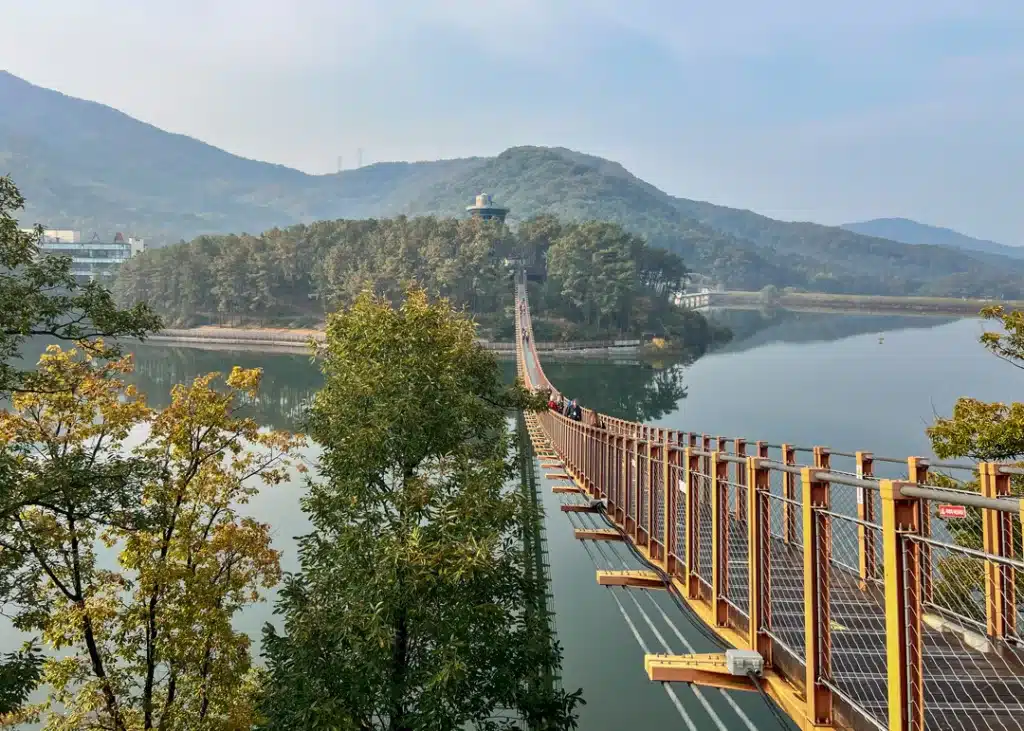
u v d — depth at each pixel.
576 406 34.19
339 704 13.09
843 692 6.66
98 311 14.41
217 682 14.78
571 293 168.12
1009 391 72.50
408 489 15.29
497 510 15.22
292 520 33.12
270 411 69.00
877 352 123.12
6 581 14.29
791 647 7.96
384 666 13.89
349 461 16.27
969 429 15.07
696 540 10.92
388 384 17.38
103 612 14.48
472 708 14.27
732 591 10.27
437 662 13.59
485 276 162.88
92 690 14.84
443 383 17.98
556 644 15.50
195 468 17.05
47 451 16.30
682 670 8.79
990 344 17.62
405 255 165.62
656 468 13.95
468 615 13.53
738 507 14.15
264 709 14.43
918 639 5.65
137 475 14.88
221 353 138.75
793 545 11.55
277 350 147.12
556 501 32.38
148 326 15.19
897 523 5.70
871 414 61.66
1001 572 7.89
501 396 25.00
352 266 168.50
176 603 15.02
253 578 16.67
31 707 15.14
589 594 22.41
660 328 169.50
